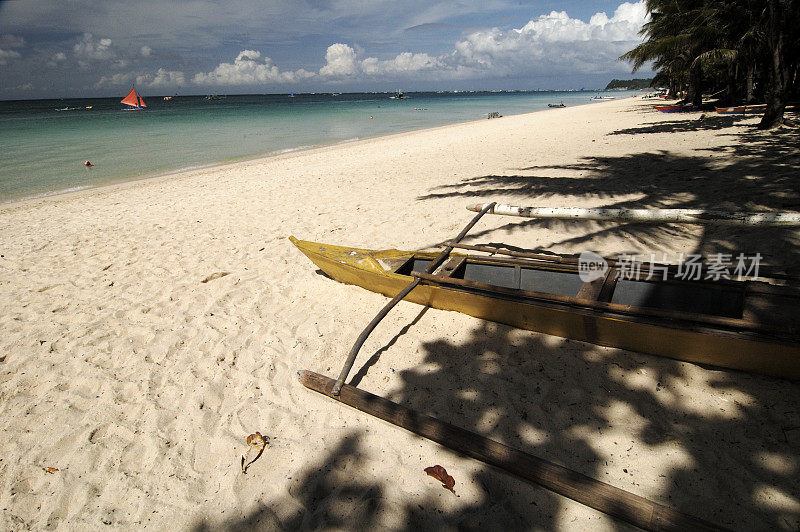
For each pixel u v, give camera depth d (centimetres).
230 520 245
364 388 339
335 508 244
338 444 288
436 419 279
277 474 270
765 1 1653
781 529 212
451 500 243
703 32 1991
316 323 438
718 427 270
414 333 402
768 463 244
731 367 307
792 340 273
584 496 224
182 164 1662
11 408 353
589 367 330
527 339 371
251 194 1054
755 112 1873
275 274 568
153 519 251
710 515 221
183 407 338
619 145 1338
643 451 260
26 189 1271
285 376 362
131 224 860
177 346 420
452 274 445
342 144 2125
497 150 1475
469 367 348
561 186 864
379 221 750
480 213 522
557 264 412
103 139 2545
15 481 286
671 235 569
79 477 284
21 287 589
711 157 977
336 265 483
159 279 583
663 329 308
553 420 289
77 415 340
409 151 1630
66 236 804
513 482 251
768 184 698
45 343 444
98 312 503
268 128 3173
